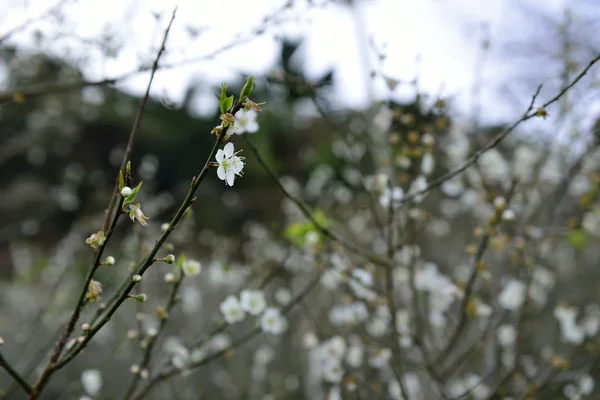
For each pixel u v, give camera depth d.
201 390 3.62
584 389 2.25
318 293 3.66
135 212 0.98
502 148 2.98
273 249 3.34
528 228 2.35
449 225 4.42
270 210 7.03
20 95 1.86
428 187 1.66
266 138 6.17
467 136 2.48
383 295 2.13
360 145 2.63
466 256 3.83
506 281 2.40
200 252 4.55
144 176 3.90
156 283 3.39
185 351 1.71
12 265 6.31
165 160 7.41
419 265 2.66
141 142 7.32
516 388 2.55
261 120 6.46
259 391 3.48
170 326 3.36
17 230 6.23
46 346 2.46
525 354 2.85
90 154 7.03
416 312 2.08
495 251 2.78
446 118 1.99
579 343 2.62
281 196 7.09
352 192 4.22
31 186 6.59
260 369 3.39
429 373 2.06
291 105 5.27
